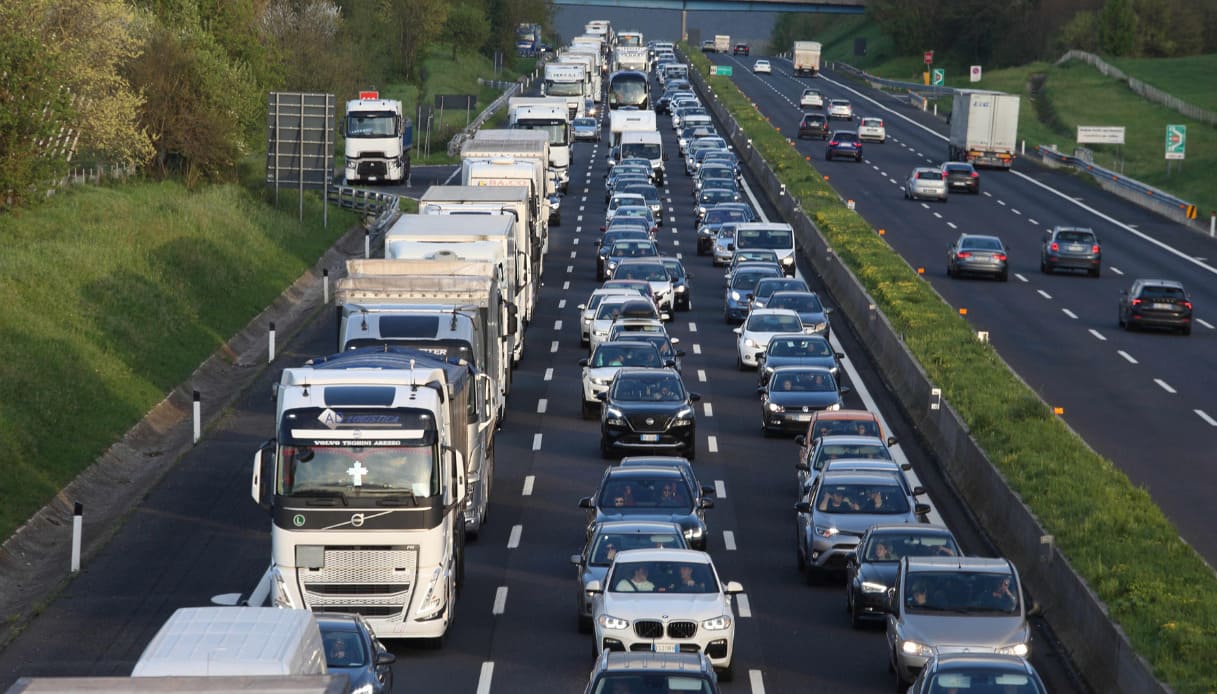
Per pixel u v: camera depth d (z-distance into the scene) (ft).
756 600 193.88
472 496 215.51
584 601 177.58
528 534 223.30
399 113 652.89
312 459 169.58
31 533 225.15
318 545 168.96
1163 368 347.15
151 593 195.11
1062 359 354.74
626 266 413.80
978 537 223.30
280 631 117.19
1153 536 199.21
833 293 440.04
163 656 110.83
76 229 408.67
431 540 169.78
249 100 579.07
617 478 210.38
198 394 277.23
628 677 129.80
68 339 316.81
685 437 268.62
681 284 420.36
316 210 546.67
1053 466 229.66
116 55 485.97
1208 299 447.83
